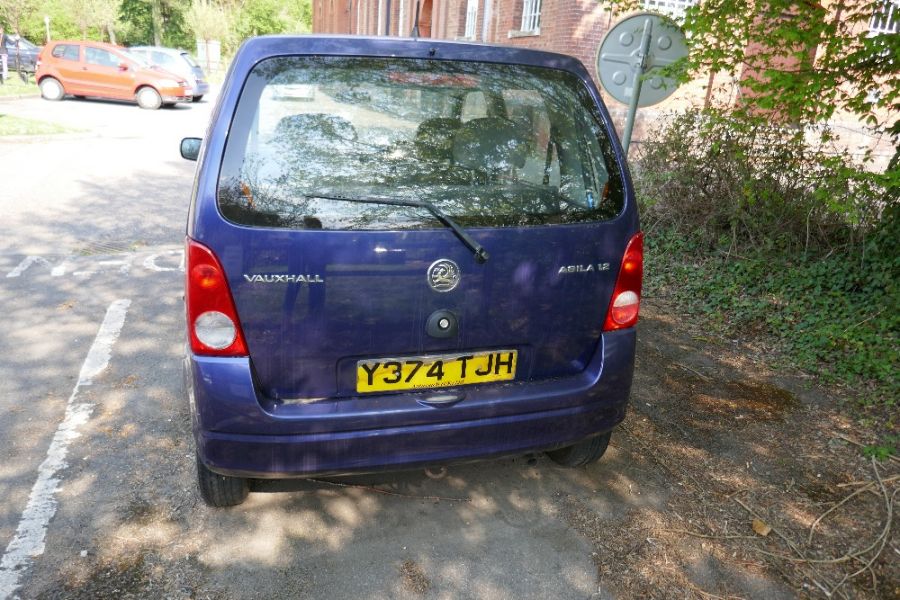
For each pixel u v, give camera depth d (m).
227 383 2.50
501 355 2.82
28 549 2.83
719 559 2.96
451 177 2.67
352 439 2.64
